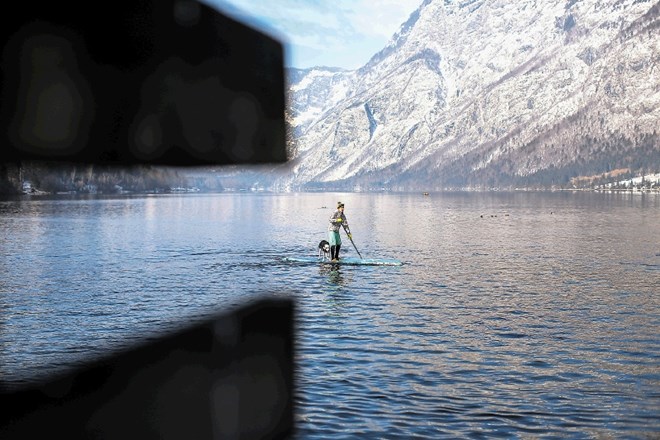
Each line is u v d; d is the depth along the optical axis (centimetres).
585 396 1182
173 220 7719
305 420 1027
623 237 5538
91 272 3016
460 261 3634
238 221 7788
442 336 1673
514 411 1098
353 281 2755
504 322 1875
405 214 10544
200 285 2567
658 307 2144
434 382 1259
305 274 2978
